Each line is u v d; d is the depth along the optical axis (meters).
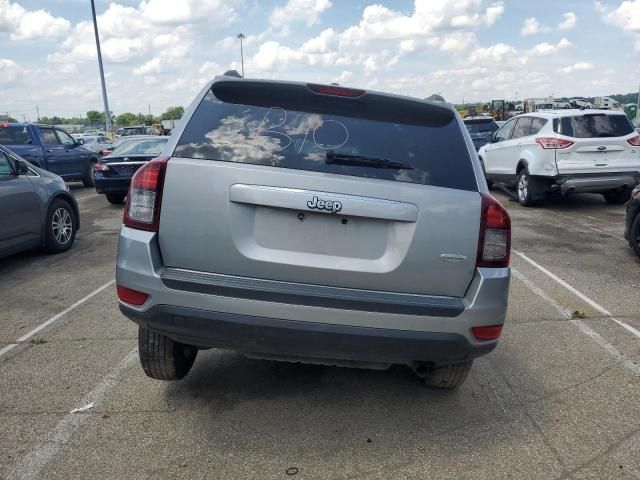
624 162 10.22
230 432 3.12
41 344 4.32
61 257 7.19
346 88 3.12
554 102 32.97
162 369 3.37
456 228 2.80
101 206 12.23
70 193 7.62
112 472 2.75
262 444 3.01
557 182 10.26
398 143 2.96
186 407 3.37
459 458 2.92
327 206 2.71
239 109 3.05
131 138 12.91
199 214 2.77
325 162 2.84
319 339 2.73
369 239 2.79
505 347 4.39
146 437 3.05
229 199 2.75
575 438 3.12
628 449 3.02
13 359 4.04
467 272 2.83
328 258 2.78
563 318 5.04
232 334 2.76
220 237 2.76
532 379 3.85
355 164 2.86
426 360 2.89
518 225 9.31
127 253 2.84
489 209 2.85
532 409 3.44
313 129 2.96
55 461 2.83
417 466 2.85
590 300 5.54
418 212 2.77
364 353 2.79
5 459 2.84
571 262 6.93
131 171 11.95
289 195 2.71
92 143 25.64
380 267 2.78
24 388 3.60
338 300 2.71
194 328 2.78
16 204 6.41
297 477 2.74
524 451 3.00
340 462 2.87
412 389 3.67
